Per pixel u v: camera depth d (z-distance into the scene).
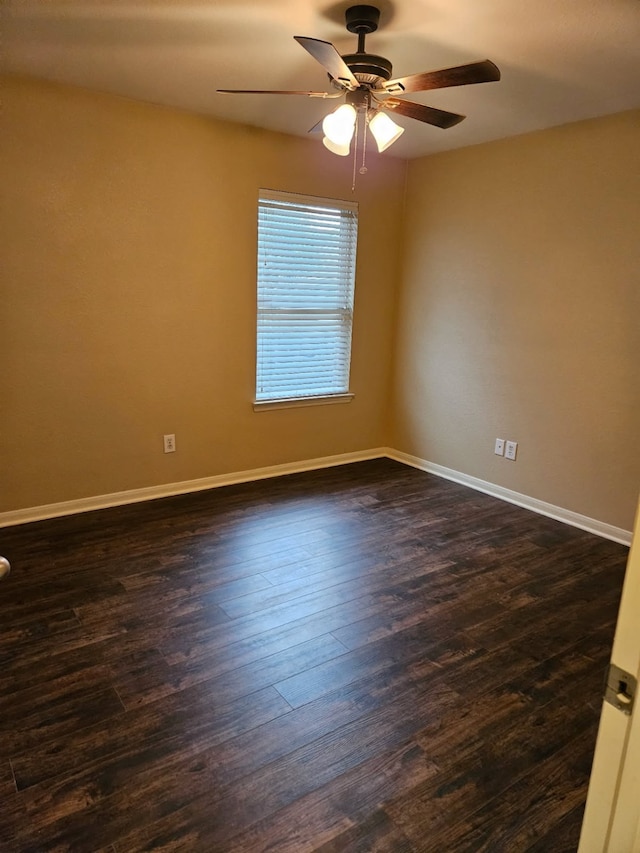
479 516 3.70
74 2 2.08
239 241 3.79
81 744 1.77
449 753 1.78
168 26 2.28
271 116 3.47
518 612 2.59
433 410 4.51
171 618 2.45
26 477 3.34
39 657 2.17
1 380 3.14
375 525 3.51
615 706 0.71
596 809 0.76
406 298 4.62
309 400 4.39
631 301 3.19
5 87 2.86
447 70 1.98
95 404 3.47
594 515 3.50
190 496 3.87
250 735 1.83
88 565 2.89
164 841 1.47
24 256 3.08
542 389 3.71
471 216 4.01
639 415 3.23
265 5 2.10
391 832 1.51
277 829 1.51
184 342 3.72
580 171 3.34
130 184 3.31
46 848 1.44
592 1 1.98
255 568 2.91
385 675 2.14
